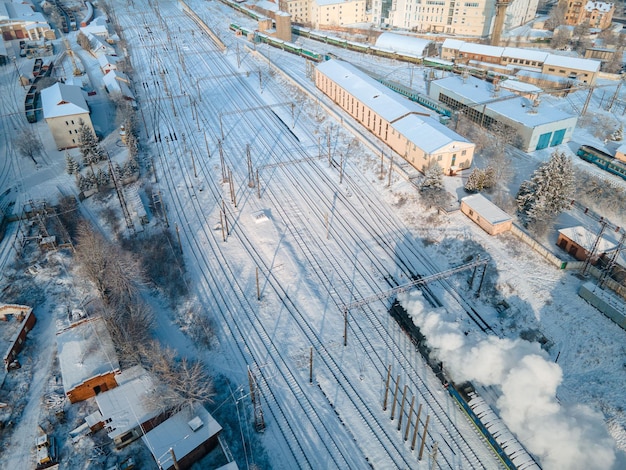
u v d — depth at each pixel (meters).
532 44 145.00
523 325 56.62
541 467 40.47
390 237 72.19
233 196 80.44
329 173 87.94
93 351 52.81
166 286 65.38
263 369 53.78
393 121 90.12
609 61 123.62
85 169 92.44
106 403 47.84
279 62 143.00
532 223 65.88
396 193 79.69
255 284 64.94
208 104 119.69
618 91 107.56
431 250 69.12
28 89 129.00
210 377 53.00
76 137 99.62
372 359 54.28
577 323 54.81
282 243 71.81
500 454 42.47
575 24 156.75
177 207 81.00
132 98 119.38
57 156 97.81
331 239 72.31
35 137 103.81
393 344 55.88
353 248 70.50
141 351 51.47
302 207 79.69
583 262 60.25
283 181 86.69
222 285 65.12
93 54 152.62
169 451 42.91
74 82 125.56
